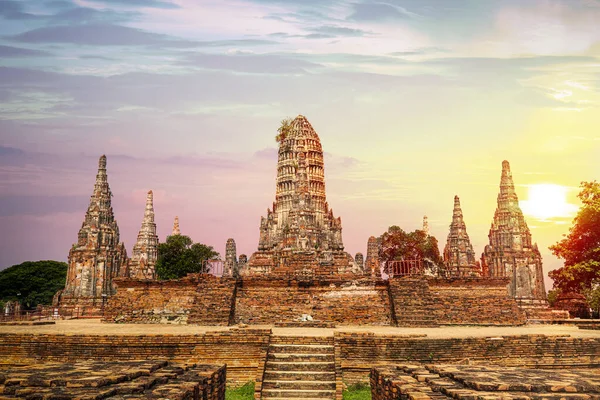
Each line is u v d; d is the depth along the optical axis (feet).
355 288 158.30
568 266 207.10
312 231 254.68
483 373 69.26
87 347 107.24
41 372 67.26
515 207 256.52
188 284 164.96
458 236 247.91
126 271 247.50
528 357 107.24
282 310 157.17
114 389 58.85
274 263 223.71
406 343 105.81
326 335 109.70
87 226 267.59
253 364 106.83
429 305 151.53
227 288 157.89
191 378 71.51
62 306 246.06
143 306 164.04
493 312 164.25
